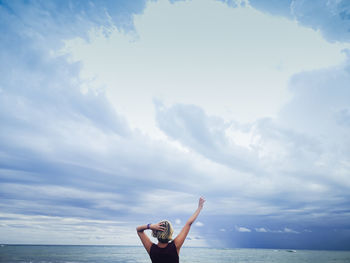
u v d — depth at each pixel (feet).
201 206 9.21
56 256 186.39
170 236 8.48
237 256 248.73
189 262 159.12
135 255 225.76
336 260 192.44
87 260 151.84
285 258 218.38
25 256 177.27
